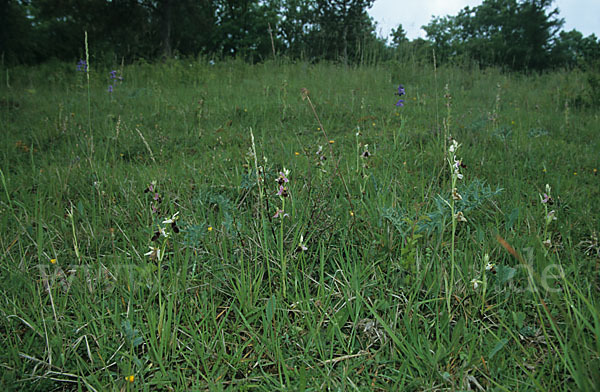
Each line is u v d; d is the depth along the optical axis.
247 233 2.36
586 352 1.34
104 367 1.59
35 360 1.60
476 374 1.51
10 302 1.85
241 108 6.22
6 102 7.00
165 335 1.66
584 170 3.69
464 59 12.34
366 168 3.18
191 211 2.75
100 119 5.86
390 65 10.59
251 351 1.71
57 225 2.68
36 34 20.09
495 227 2.42
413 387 1.47
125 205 2.97
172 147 4.62
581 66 10.71
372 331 1.78
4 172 3.65
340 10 26.06
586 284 1.90
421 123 5.44
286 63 11.81
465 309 1.84
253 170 2.98
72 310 1.90
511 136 4.59
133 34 21.11
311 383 1.50
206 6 22.64
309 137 4.81
